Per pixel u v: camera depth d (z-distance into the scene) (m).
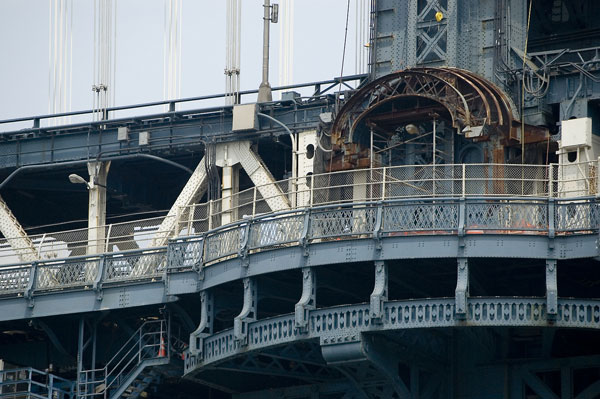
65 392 155.38
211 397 169.12
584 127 142.88
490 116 145.00
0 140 168.62
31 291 155.88
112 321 158.75
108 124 165.00
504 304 134.50
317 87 158.50
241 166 159.62
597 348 148.12
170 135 162.62
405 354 141.25
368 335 136.88
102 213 164.62
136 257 153.12
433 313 135.12
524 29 150.75
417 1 153.12
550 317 134.00
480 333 142.75
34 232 183.50
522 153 144.75
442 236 136.12
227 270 144.25
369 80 153.88
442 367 146.25
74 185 172.88
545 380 144.75
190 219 152.75
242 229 143.50
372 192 145.12
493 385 144.75
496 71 148.88
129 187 170.25
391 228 137.25
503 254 135.25
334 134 148.50
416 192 146.12
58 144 166.75
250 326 141.50
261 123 158.38
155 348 156.62
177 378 165.38
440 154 148.75
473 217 136.38
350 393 149.75
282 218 141.25
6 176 170.00
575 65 146.25
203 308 146.75
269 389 154.50
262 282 143.88
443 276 144.50
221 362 144.75
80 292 154.50
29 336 165.75
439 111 146.25
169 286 149.25
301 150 155.88
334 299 149.88
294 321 138.88
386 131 149.25
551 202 136.00
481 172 145.25
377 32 154.50
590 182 140.12
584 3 158.25
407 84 146.50
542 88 147.38
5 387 171.38
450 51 150.75
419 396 144.25
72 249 157.50
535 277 144.75
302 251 139.50
